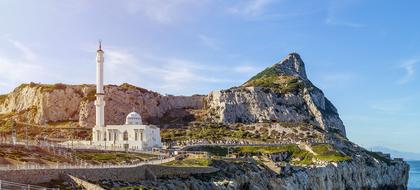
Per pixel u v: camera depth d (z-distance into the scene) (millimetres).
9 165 121438
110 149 197750
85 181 109312
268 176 195000
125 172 127688
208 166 166500
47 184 104438
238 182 171375
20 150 149375
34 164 128250
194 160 178125
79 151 175750
